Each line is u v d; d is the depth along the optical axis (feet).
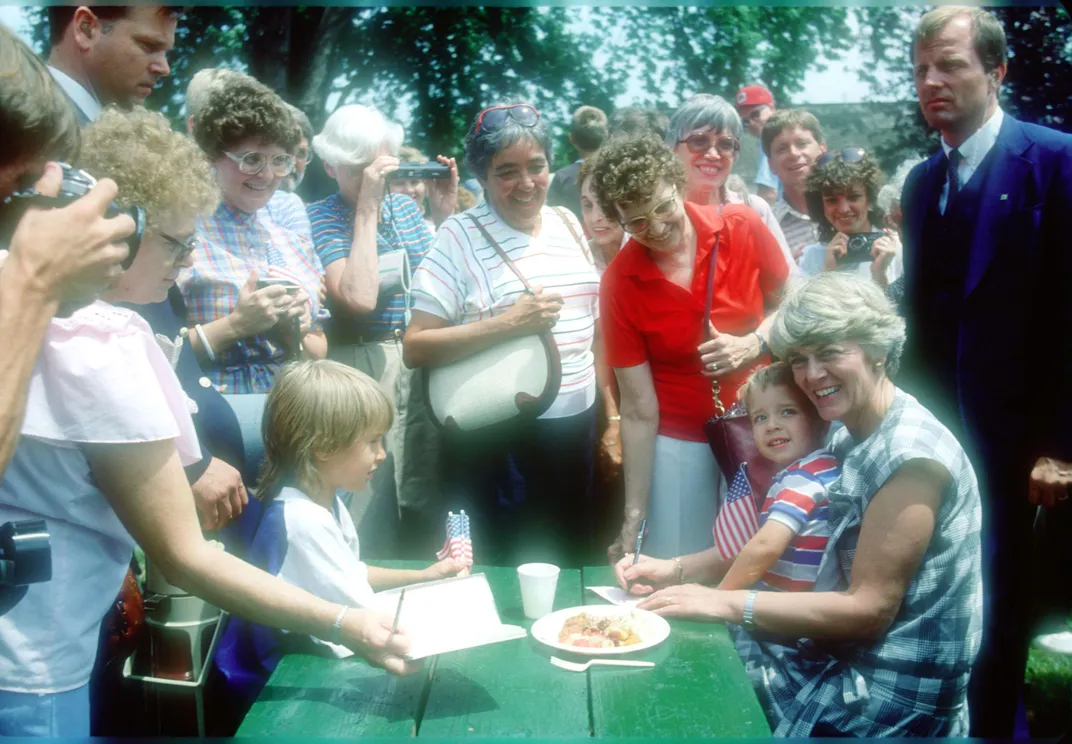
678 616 7.59
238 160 9.53
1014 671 9.84
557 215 11.34
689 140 11.62
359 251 11.25
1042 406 9.57
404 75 40.24
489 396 10.36
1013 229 9.36
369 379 7.51
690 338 10.11
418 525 11.81
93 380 4.85
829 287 7.55
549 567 8.00
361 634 6.02
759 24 37.65
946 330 9.85
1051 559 11.44
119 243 4.50
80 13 8.74
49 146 4.47
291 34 37.27
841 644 7.57
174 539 5.43
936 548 7.31
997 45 9.43
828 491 7.76
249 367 9.48
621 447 11.43
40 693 5.04
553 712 6.21
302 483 7.32
